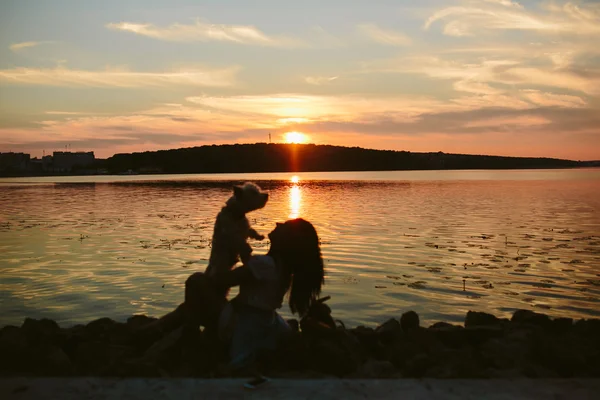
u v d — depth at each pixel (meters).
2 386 4.41
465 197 45.12
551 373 4.98
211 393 4.29
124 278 12.72
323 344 5.02
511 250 17.03
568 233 21.28
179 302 10.52
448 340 5.91
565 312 9.91
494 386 4.44
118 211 32.53
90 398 4.18
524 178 108.25
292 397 4.22
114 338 5.77
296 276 5.14
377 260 15.22
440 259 15.41
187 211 32.25
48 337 5.67
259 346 5.07
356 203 38.28
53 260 15.20
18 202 41.56
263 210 32.19
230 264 5.27
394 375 4.91
